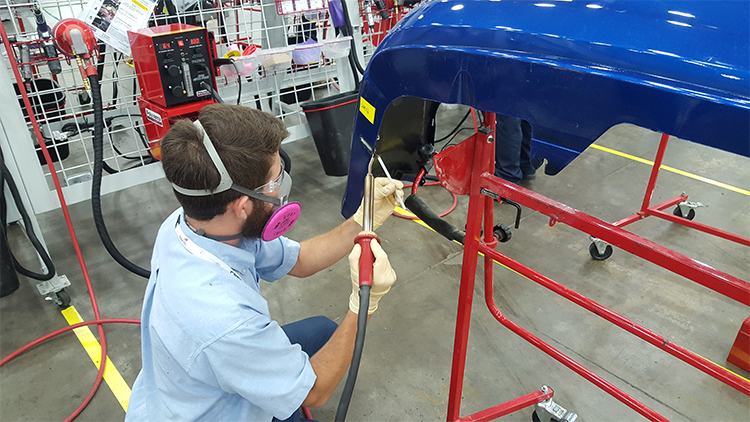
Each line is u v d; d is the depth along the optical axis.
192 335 0.87
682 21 0.72
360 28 3.46
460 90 0.98
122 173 2.73
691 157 3.65
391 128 1.27
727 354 1.91
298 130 3.54
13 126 2.28
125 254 2.67
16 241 2.81
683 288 2.29
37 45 2.19
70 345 2.06
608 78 0.75
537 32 0.84
